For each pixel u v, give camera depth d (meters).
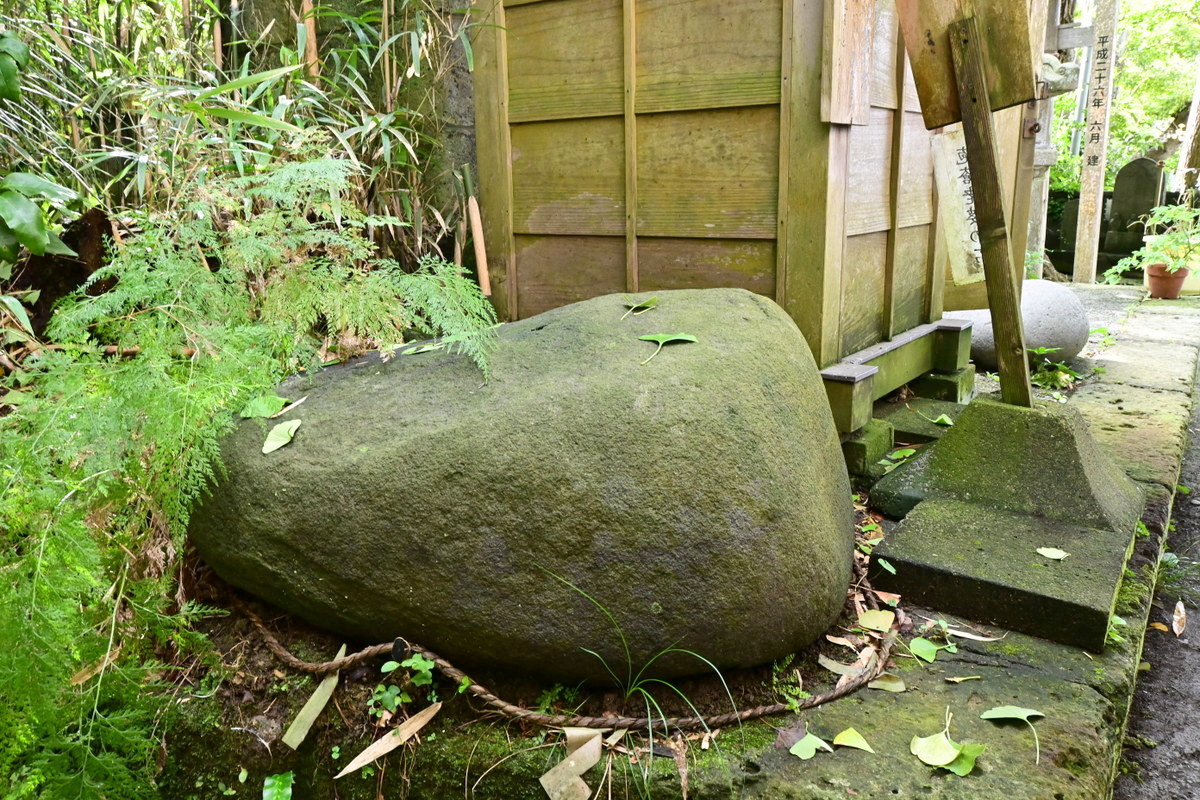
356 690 1.64
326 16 3.37
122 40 3.26
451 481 1.54
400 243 3.17
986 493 2.38
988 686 1.68
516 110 2.94
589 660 1.55
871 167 2.79
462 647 1.58
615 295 2.23
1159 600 2.60
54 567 1.50
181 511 1.66
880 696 1.65
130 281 1.85
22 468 1.55
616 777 1.45
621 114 2.74
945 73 2.35
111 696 1.64
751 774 1.43
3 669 1.45
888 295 3.03
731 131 2.57
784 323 2.05
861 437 2.72
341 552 1.60
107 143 3.25
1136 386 4.21
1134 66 15.12
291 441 1.72
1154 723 2.02
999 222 2.34
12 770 1.56
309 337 2.13
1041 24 4.12
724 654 1.58
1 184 2.16
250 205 2.21
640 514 1.51
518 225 3.04
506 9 2.88
